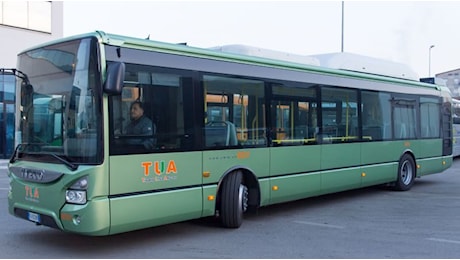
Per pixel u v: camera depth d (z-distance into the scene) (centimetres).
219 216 750
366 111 1049
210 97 713
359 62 1082
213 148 709
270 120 813
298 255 608
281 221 817
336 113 965
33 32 2364
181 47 683
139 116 610
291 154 849
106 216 564
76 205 563
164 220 638
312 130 901
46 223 596
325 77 944
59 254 605
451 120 1382
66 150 587
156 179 626
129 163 592
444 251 632
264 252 621
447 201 1034
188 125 675
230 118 743
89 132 570
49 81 622
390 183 1173
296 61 935
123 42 604
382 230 753
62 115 599
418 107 1230
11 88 2347
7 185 1340
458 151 2142
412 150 1198
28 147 640
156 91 636
